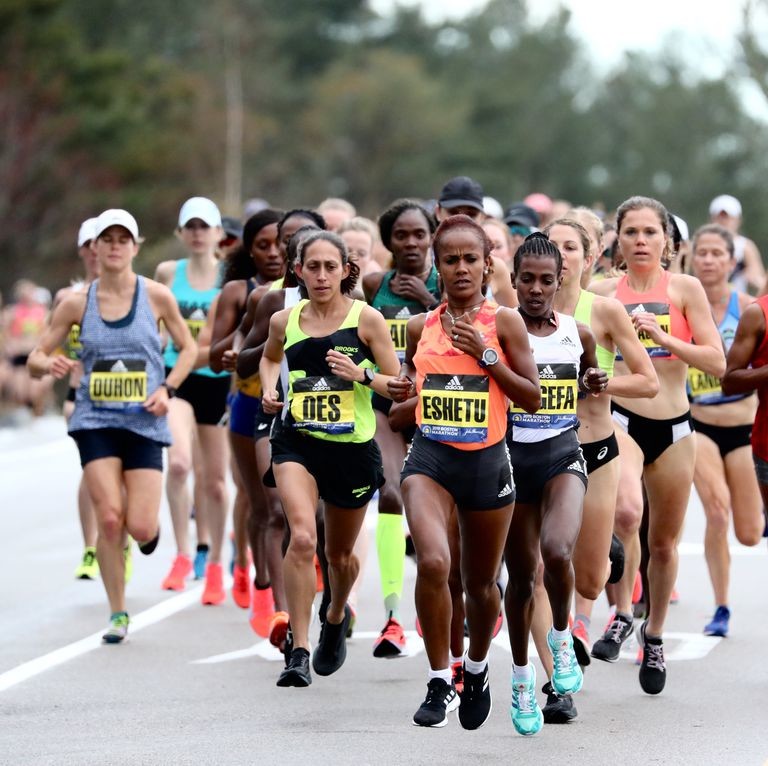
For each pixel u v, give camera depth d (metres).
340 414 28.22
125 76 179.50
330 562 29.28
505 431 24.64
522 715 25.19
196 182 186.25
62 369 34.03
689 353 29.73
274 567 31.88
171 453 40.75
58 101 154.75
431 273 33.88
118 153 161.62
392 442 32.91
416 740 25.30
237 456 34.25
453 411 24.31
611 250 37.75
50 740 25.75
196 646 33.66
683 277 31.22
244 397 33.88
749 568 42.47
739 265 51.72
